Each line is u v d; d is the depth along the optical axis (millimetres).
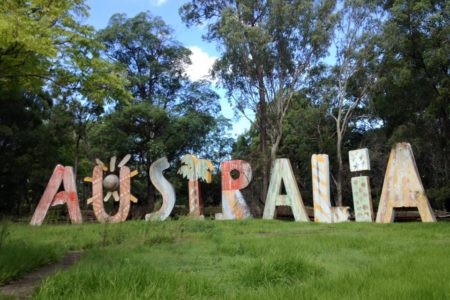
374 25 29188
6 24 8648
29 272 7840
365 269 6859
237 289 5980
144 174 38219
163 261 8648
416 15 21516
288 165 22516
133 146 33438
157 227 15742
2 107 31484
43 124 36375
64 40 10617
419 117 25594
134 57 35188
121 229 14781
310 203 38469
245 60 29484
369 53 29641
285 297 5035
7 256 7934
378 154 31953
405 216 24234
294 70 30672
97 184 24047
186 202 40281
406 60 22969
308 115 33000
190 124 32875
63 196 22938
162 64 35656
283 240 11898
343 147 37062
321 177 21234
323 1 29453
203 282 5980
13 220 24906
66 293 5297
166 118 32781
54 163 35250
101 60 11078
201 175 23438
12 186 34500
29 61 10320
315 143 37281
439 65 21062
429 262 7363
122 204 23344
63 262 9211
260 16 31094
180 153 35094
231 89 31094
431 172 31844
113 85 11125
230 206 23109
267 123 32031
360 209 20406
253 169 30219
